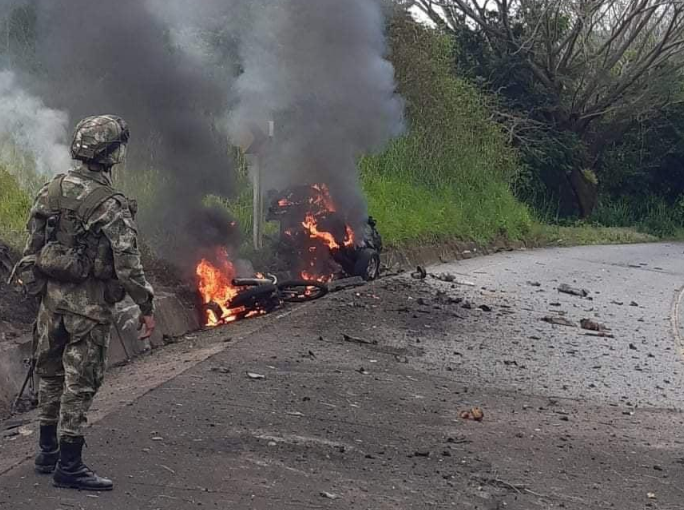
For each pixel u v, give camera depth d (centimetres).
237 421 560
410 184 1880
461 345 880
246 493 449
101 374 445
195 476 465
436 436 581
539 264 1620
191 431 532
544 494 491
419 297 1088
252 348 757
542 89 2864
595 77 2839
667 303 1288
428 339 888
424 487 484
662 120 3328
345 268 1155
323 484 473
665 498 500
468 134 2203
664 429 654
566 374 814
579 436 613
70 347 437
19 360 651
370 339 853
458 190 2044
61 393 458
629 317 1144
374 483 483
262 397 619
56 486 439
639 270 1686
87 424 524
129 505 423
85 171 439
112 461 474
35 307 734
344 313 942
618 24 2819
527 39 2711
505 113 2695
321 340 820
